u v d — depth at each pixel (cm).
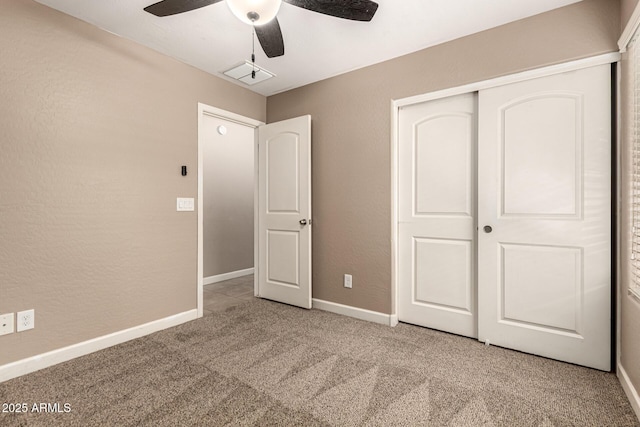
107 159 222
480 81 224
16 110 182
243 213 482
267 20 154
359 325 263
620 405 156
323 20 209
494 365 196
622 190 177
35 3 189
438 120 249
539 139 205
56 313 198
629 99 168
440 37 231
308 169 304
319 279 308
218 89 299
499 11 201
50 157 195
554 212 201
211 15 205
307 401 160
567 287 198
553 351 203
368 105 275
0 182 177
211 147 435
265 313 295
